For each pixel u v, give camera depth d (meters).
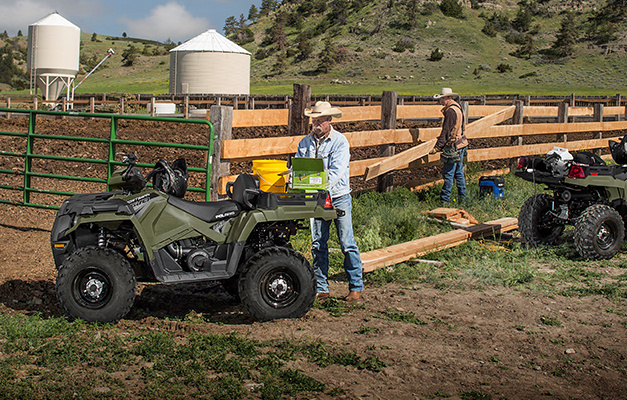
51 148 15.06
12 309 5.15
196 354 4.04
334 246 7.36
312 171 4.84
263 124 8.27
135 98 33.06
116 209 4.53
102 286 4.59
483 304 5.51
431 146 10.67
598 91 88.25
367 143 9.77
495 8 179.88
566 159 7.23
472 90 91.88
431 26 159.25
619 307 5.42
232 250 4.72
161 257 4.68
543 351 4.39
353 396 3.57
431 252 7.14
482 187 10.42
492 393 3.68
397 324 4.89
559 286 6.08
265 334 4.55
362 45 150.25
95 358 3.96
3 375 3.65
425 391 3.68
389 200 9.76
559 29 155.25
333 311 5.19
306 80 123.75
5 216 8.69
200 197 9.73
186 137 18.33
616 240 7.15
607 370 4.07
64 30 34.00
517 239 8.22
